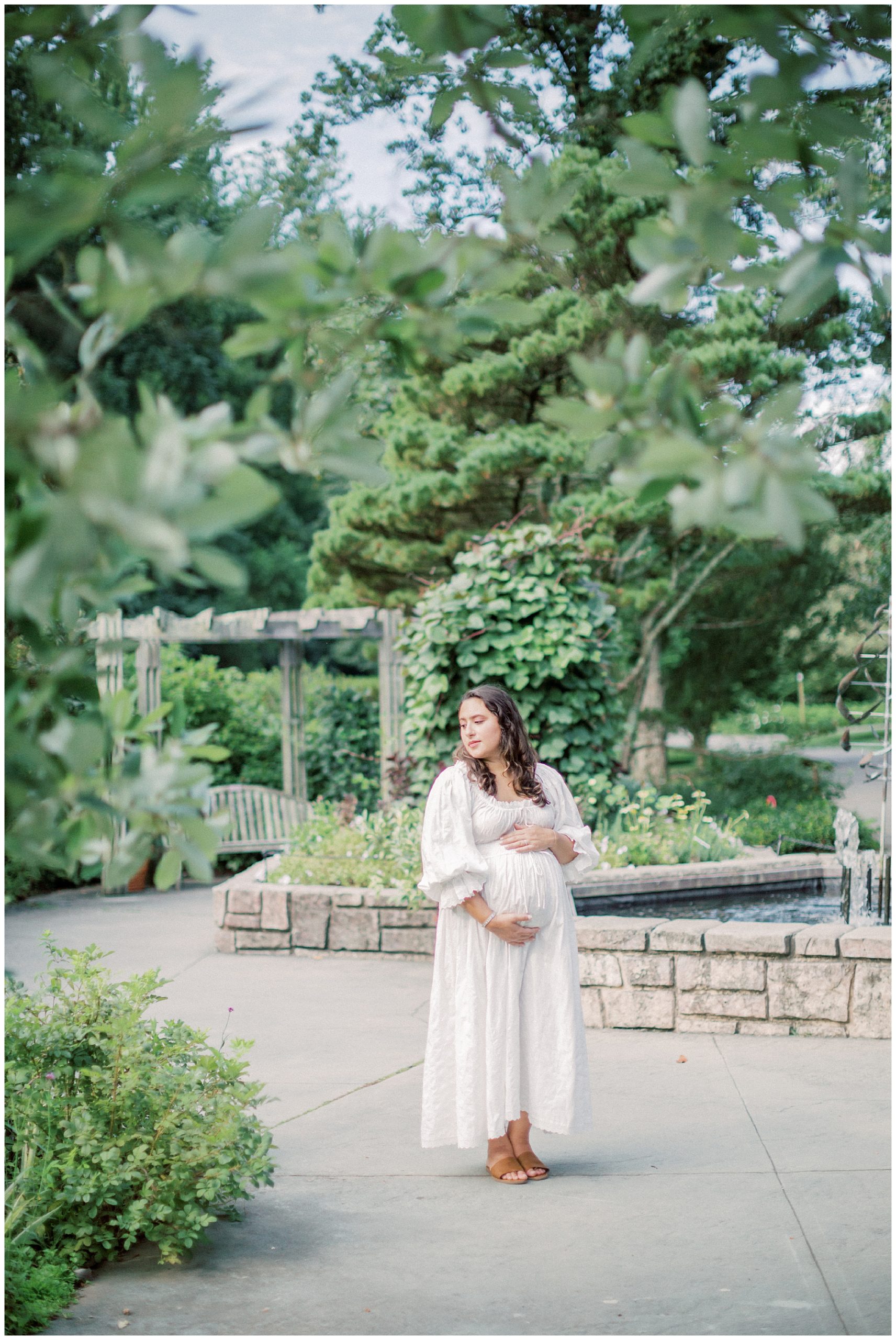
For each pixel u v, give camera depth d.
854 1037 5.37
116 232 1.19
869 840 10.88
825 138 1.43
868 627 14.30
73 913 9.38
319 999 6.36
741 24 1.49
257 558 24.44
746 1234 3.39
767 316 10.48
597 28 8.03
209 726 1.47
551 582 7.78
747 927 5.64
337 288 1.25
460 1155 4.12
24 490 1.32
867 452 11.79
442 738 7.94
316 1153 4.15
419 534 12.24
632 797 8.56
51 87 1.27
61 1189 3.22
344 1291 3.08
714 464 1.11
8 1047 3.37
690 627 14.17
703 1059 5.13
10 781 1.43
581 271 10.45
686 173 5.09
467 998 3.82
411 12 1.52
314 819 8.84
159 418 1.11
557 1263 3.23
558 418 1.19
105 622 10.49
